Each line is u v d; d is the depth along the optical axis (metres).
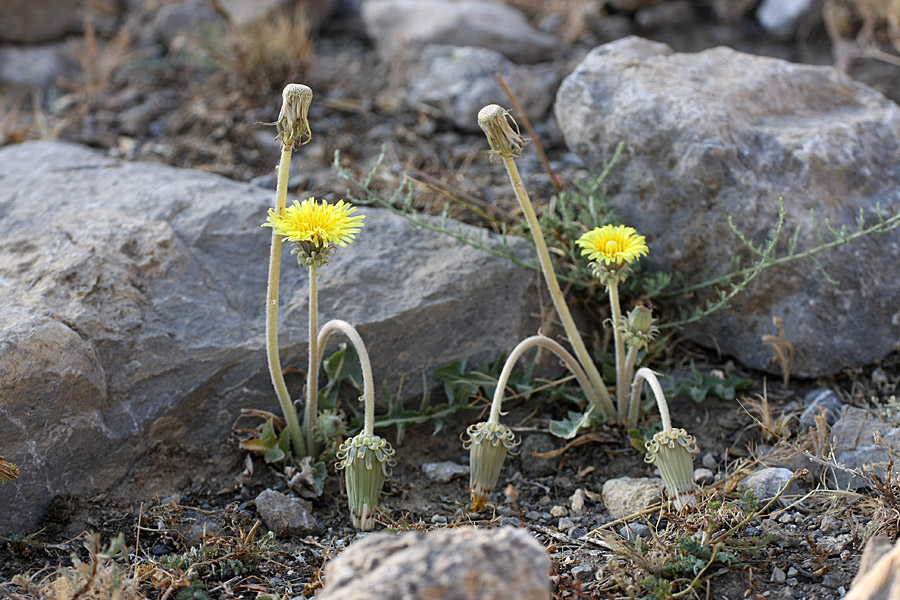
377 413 3.10
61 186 3.56
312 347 2.77
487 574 1.78
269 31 4.77
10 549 2.57
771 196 3.14
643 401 3.16
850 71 4.92
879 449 2.85
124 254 3.11
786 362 3.19
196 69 5.10
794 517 2.67
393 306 3.13
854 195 3.25
